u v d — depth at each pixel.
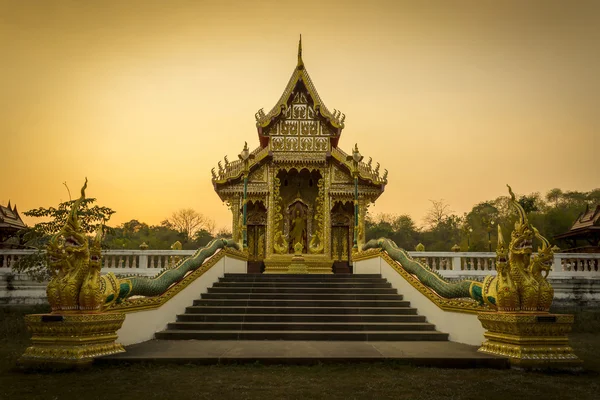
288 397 6.79
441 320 12.89
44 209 16.97
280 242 25.92
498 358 9.05
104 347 9.39
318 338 12.35
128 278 11.40
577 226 28.67
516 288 9.48
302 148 26.06
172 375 8.19
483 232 53.38
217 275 17.81
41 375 8.13
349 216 27.23
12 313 17.33
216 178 25.70
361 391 7.14
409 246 69.31
